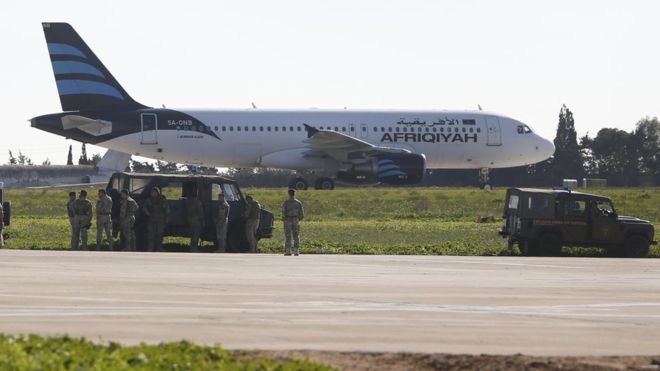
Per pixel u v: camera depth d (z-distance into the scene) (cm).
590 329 5175
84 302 5788
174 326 4962
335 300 6178
